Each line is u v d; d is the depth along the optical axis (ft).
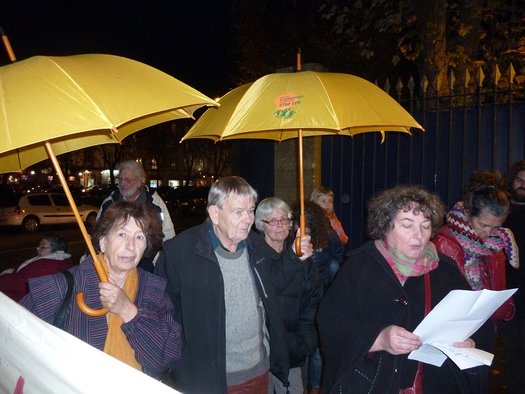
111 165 144.97
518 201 12.42
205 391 9.12
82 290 7.80
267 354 10.19
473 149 17.13
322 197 17.79
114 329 7.79
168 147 162.09
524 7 25.45
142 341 7.57
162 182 197.36
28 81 6.77
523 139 16.16
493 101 16.62
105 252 8.04
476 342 8.09
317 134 12.75
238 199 9.20
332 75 10.13
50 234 15.57
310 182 20.65
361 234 19.79
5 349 6.42
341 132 12.55
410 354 7.50
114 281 8.06
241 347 9.66
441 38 22.11
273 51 42.01
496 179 10.05
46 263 14.69
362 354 7.39
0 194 67.15
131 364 7.82
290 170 21.20
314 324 11.02
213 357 9.16
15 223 65.16
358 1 25.62
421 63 23.73
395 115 9.84
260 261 9.84
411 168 18.40
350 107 9.53
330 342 7.98
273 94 9.70
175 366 9.48
